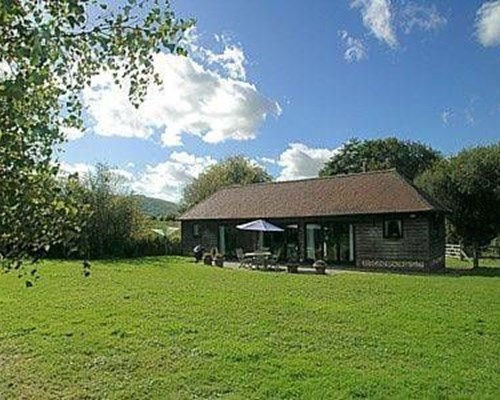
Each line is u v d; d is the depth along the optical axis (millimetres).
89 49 4129
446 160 39500
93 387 8148
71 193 4184
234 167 74688
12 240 3809
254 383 8172
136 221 40656
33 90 3777
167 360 9422
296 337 11172
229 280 22125
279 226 35438
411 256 29141
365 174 34844
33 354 9859
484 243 38719
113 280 21734
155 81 4582
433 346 10492
